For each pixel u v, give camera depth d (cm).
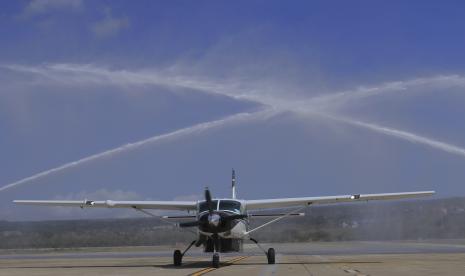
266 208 3102
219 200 2800
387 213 9612
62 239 10212
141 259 3853
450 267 2519
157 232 10938
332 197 2953
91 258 4219
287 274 2180
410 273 2184
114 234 10912
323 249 5359
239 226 2738
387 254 3950
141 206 3009
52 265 3150
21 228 12712
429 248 4988
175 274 2220
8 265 3197
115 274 2289
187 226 2705
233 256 4153
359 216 9975
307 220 10719
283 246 6750
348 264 2808
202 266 2769
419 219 9244
